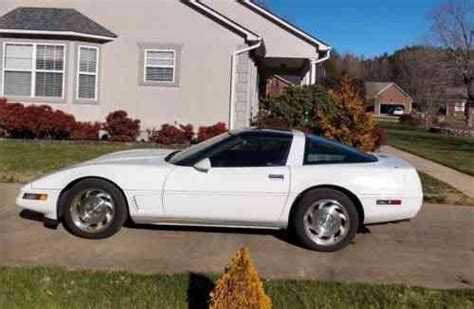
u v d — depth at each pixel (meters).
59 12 19.91
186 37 19.97
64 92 19.53
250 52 20.69
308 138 7.50
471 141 34.78
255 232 7.87
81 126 18.97
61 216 7.42
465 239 7.95
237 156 7.31
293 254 6.95
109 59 20.09
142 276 5.81
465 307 5.36
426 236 8.04
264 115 17.47
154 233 7.61
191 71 20.05
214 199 7.18
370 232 8.16
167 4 19.89
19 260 6.27
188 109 20.12
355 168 7.23
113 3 20.02
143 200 7.23
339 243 7.13
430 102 69.31
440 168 16.73
